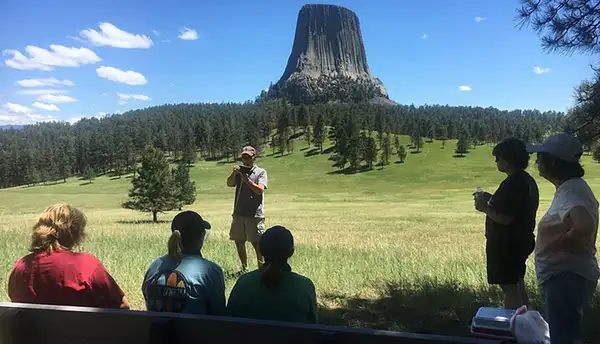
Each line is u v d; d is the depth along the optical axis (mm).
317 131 152875
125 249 9797
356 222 29328
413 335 2000
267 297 3074
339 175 119375
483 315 2889
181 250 3336
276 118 183500
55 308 2424
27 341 2457
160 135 166125
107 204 75750
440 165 124188
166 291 3225
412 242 15648
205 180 119875
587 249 3379
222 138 157250
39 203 80375
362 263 8672
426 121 169500
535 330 2629
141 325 2340
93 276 3180
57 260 3111
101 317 2389
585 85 5926
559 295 3367
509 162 4203
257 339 2201
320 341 2078
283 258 3082
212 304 3312
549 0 6051
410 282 6891
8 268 7395
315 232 20578
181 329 2291
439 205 54406
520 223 4191
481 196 4363
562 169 3434
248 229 7336
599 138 5805
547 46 6004
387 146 130625
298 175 121938
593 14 5805
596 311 5000
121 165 152000
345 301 6008
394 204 59094
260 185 7227
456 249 12922
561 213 3346
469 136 153125
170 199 39031
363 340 2041
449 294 6160
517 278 4285
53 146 170125
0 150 164250
